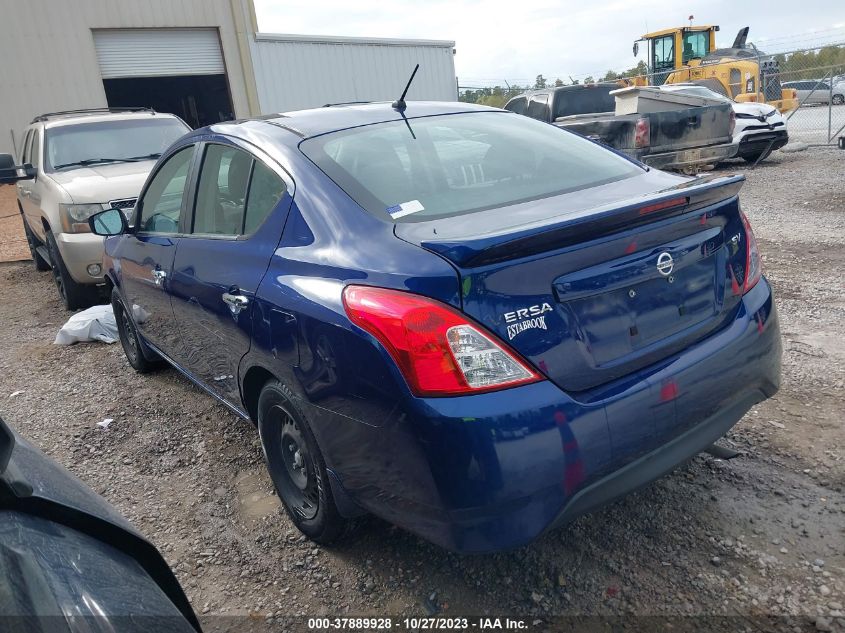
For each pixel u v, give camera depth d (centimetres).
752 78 1730
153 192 411
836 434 328
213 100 2052
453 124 326
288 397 267
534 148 312
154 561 162
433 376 202
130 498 344
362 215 249
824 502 280
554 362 210
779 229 760
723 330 254
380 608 251
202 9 1823
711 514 280
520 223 232
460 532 208
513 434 200
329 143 292
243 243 297
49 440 419
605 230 217
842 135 1508
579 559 263
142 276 416
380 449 221
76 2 1669
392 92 2133
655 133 1020
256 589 268
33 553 129
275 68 1934
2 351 619
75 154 782
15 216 1512
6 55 1611
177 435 410
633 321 229
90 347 605
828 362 405
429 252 214
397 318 207
